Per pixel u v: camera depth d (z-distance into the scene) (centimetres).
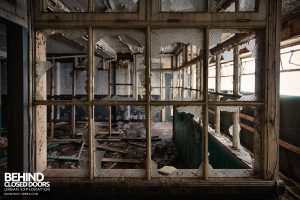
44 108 203
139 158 579
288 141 315
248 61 433
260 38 189
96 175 190
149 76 187
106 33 192
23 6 176
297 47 311
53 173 192
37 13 186
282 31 304
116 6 310
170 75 1077
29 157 184
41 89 197
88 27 186
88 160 186
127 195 183
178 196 184
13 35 176
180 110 194
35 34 189
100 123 1041
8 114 177
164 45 192
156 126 1010
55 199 183
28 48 182
